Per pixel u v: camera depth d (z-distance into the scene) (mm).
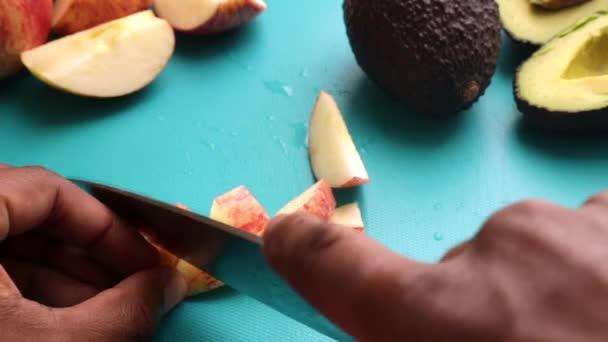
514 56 374
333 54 382
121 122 357
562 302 131
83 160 344
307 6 401
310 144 341
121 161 344
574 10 361
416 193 331
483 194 332
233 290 301
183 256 280
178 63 378
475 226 323
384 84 344
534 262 136
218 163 342
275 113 359
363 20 325
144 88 368
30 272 290
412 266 154
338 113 343
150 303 262
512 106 358
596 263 131
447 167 338
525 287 135
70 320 236
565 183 333
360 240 166
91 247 277
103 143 350
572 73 351
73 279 291
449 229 322
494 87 365
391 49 323
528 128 350
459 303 140
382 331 153
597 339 126
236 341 291
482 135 348
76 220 267
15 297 228
